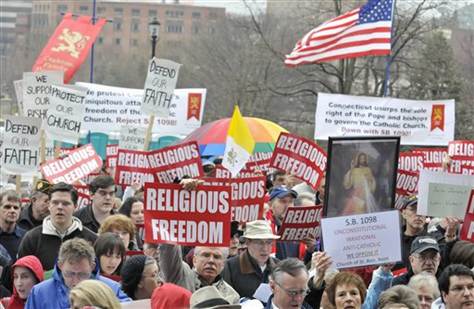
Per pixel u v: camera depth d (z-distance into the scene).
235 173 15.66
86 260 10.27
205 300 9.07
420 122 20.48
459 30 45.59
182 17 100.50
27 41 99.00
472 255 12.89
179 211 11.66
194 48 72.19
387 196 12.31
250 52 56.91
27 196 20.66
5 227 14.45
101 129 24.53
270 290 11.38
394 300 10.20
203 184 11.62
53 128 18.31
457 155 18.97
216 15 87.31
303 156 16.80
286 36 56.28
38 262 11.72
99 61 91.44
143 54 93.94
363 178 12.24
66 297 10.56
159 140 36.47
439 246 13.51
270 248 12.71
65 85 18.31
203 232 11.66
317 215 13.76
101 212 14.98
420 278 11.37
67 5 105.00
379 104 20.44
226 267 12.78
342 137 12.14
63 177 17.66
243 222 13.56
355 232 12.12
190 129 25.50
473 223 13.45
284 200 15.32
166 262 11.69
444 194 13.64
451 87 45.03
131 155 18.12
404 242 14.59
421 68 45.28
